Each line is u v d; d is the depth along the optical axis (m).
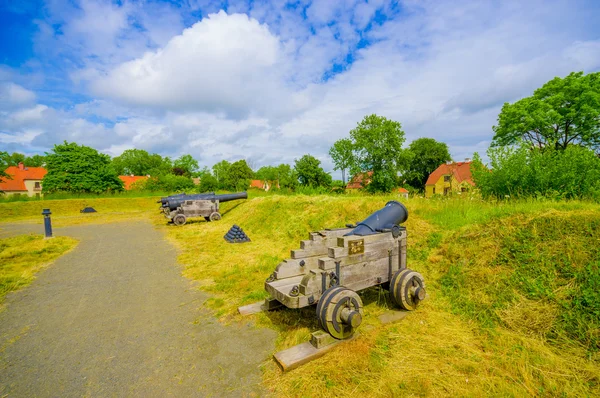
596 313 3.21
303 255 4.39
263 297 4.80
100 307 4.76
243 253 8.08
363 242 3.87
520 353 2.98
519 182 7.30
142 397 2.63
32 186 49.34
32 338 3.80
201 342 3.56
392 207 4.53
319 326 3.40
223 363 3.11
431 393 2.49
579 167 6.64
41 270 7.04
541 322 3.40
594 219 4.35
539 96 24.22
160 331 3.88
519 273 4.17
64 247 9.66
